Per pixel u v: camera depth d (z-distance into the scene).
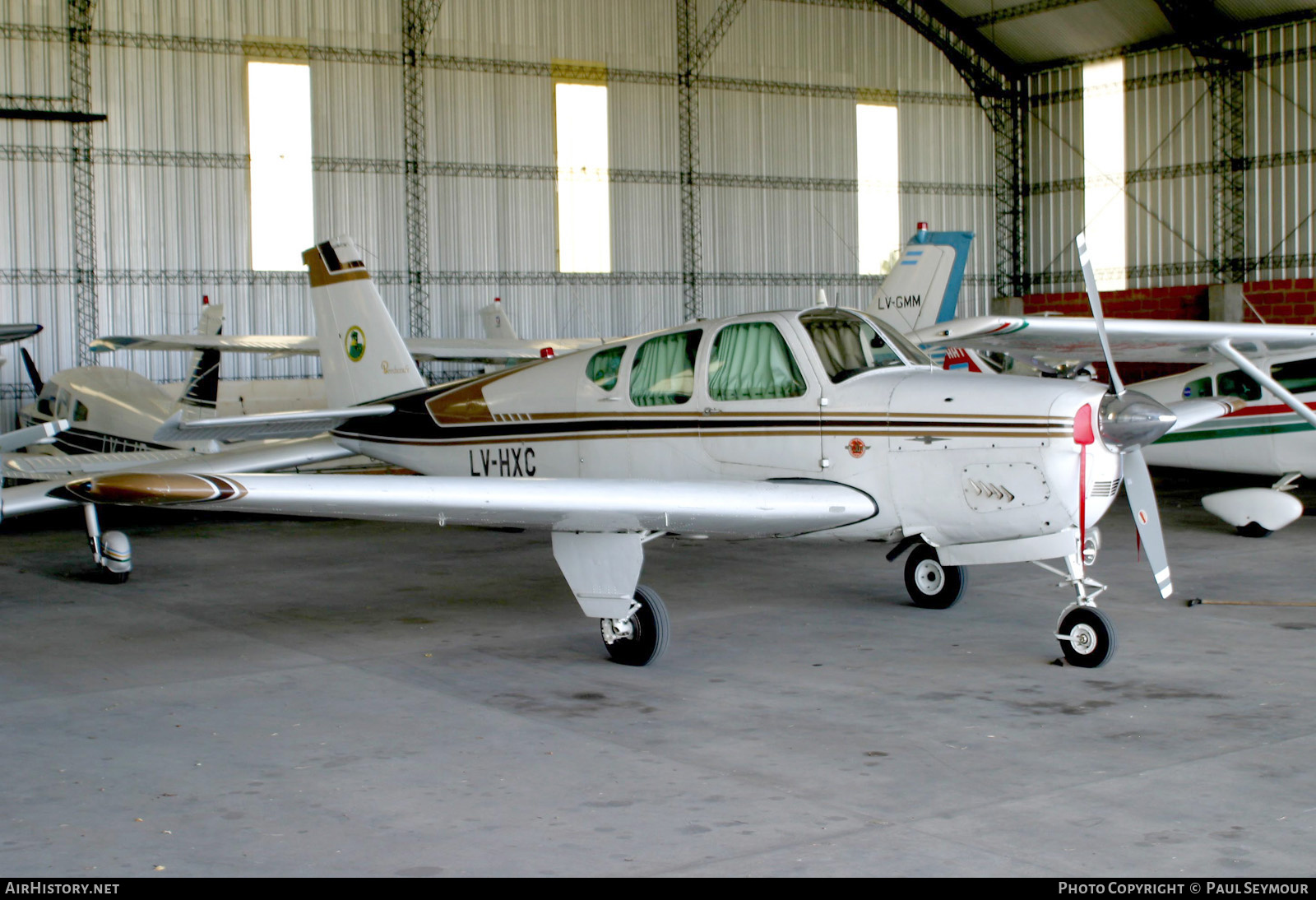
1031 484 5.33
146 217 16.95
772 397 6.05
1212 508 9.54
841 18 21.23
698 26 20.17
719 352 6.28
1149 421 5.20
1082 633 5.31
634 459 6.55
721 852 3.25
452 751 4.23
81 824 3.51
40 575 8.63
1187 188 20.28
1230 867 3.11
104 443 12.35
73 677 5.45
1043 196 22.27
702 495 5.24
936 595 6.75
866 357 6.02
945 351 12.94
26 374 16.33
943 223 22.22
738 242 20.66
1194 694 4.84
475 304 18.94
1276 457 10.03
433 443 7.58
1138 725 4.42
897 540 5.99
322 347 8.52
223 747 4.30
